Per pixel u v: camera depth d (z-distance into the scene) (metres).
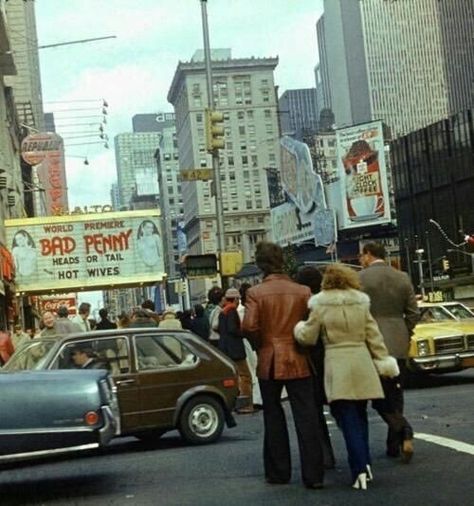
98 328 20.14
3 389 7.89
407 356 9.08
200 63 182.12
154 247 30.64
